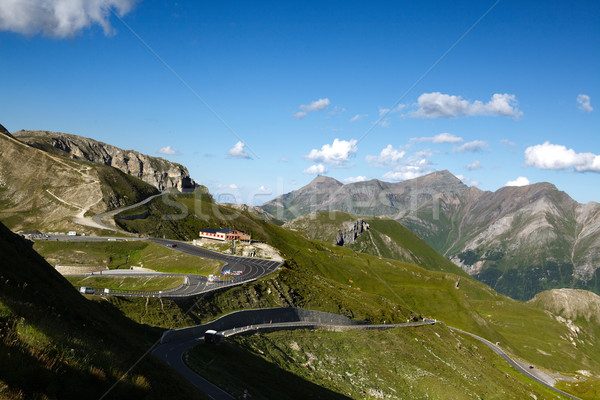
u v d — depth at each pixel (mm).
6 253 46062
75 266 155125
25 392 21969
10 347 24312
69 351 28453
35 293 41344
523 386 198500
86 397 25641
